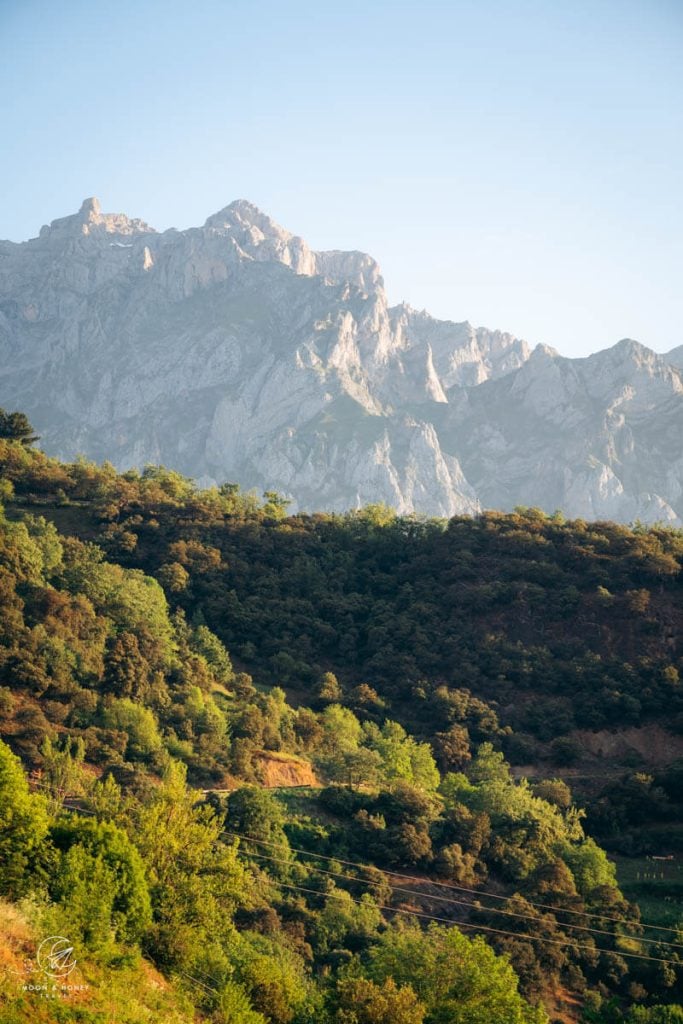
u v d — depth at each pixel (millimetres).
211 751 108875
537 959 85000
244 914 79125
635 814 118750
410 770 116812
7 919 46469
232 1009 53000
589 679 141125
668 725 135750
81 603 123625
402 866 96250
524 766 129875
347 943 81750
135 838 66625
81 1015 44312
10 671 105938
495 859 100062
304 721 123438
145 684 115000
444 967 62281
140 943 55656
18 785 57031
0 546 125500
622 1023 77188
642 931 93250
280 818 95312
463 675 143125
